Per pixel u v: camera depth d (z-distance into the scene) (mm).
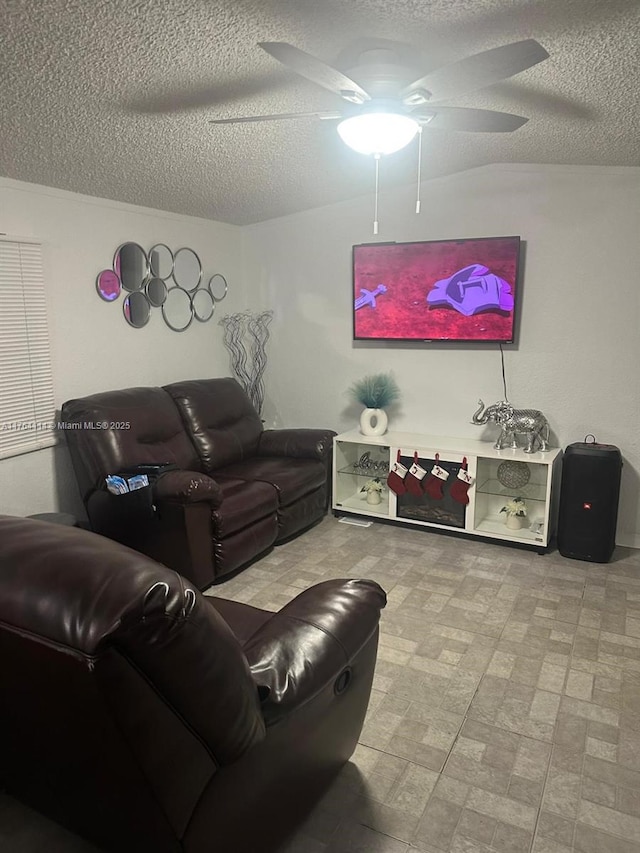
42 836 1831
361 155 3541
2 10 1765
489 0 1896
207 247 4848
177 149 3203
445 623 3049
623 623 3039
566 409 4125
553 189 3928
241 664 1303
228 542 3459
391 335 4594
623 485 4012
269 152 3398
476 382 4387
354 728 1995
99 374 4020
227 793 1418
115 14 1870
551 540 4102
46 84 2285
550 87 2520
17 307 3426
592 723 2320
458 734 2268
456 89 2004
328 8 1957
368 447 4668
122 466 3557
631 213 3746
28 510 3629
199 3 1866
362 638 1844
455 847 1785
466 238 4238
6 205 3330
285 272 5051
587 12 1939
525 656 2758
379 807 1929
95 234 3887
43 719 1283
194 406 4270
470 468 4039
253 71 2375
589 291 3934
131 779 1238
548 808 1927
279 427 5324
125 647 1051
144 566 1152
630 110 2695
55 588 1101
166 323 4527
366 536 4230
